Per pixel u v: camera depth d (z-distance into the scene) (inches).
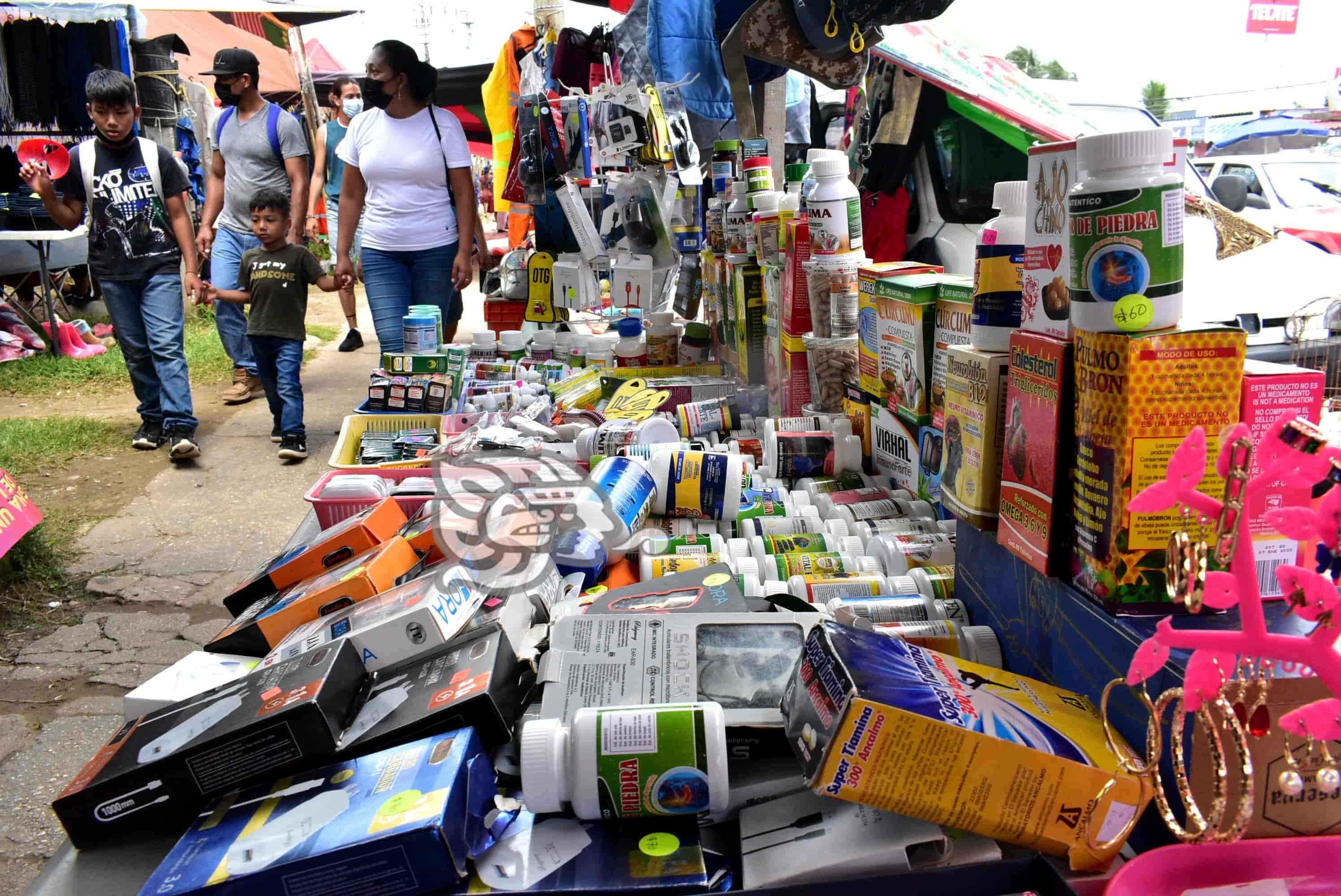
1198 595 28.6
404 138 156.5
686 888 34.2
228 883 33.3
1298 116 508.4
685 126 141.4
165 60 349.4
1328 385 110.1
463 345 135.3
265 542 171.2
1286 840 32.9
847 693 34.4
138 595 152.3
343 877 33.5
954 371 52.9
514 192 165.3
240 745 38.6
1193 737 34.2
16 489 147.2
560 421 98.4
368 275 163.0
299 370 207.8
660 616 49.1
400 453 97.8
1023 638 46.2
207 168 413.1
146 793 39.1
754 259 100.4
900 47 139.4
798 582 56.1
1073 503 41.3
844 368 81.1
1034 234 44.1
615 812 37.0
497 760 40.3
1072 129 139.9
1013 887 34.4
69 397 268.5
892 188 193.3
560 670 44.0
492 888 34.6
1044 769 33.8
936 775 33.8
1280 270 186.5
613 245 137.3
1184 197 36.7
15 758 111.9
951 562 59.1
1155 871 32.8
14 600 150.2
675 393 100.1
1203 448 28.7
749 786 39.0
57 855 39.7
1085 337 38.9
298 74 458.0
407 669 44.7
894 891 34.1
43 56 320.5
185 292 243.8
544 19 179.5
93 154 192.1
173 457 207.9
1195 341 36.5
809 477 78.0
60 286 336.5
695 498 67.5
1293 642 28.8
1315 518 28.0
